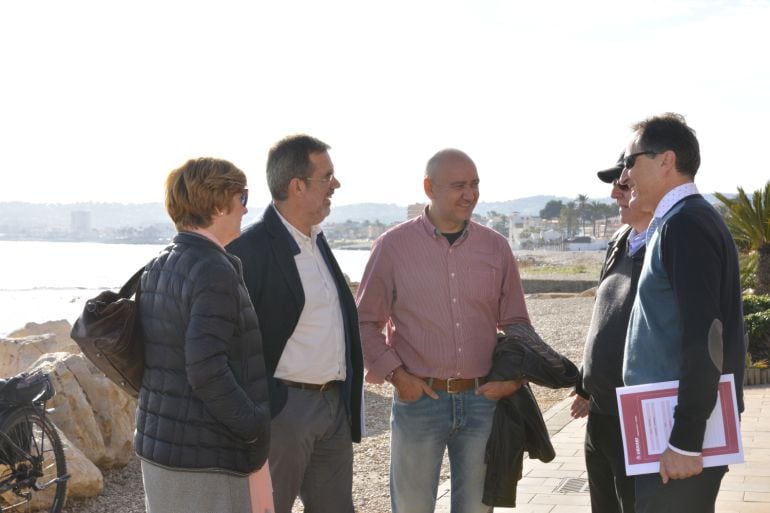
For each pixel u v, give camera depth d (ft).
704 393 9.30
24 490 18.35
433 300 13.30
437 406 13.34
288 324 11.88
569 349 50.37
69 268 268.82
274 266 11.91
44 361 23.21
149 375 9.84
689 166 10.20
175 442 9.50
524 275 151.02
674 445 9.50
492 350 13.58
